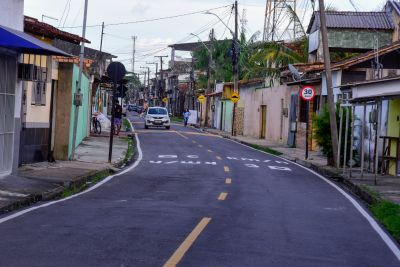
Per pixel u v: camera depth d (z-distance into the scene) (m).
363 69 29.39
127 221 10.77
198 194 15.41
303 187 18.28
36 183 14.84
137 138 41.19
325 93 32.25
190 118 73.69
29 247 8.32
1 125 14.56
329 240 10.12
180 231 10.02
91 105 40.78
